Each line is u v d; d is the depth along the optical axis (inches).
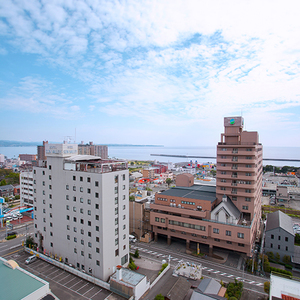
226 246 2581.2
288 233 2598.4
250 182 2755.9
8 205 4798.2
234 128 2947.8
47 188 2501.2
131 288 1784.0
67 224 2304.4
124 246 2295.8
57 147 2362.2
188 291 1972.2
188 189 3501.5
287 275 2177.7
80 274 2097.7
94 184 2049.7
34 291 1521.9
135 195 5078.7
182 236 2881.4
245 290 2026.3
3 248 2785.4
